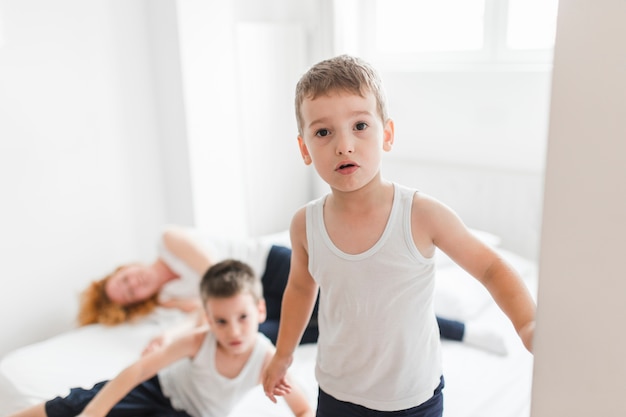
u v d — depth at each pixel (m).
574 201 0.43
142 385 1.49
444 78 2.34
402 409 0.88
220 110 2.50
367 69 0.81
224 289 1.40
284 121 2.74
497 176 2.21
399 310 0.83
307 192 2.93
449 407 1.41
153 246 2.58
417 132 2.47
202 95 2.42
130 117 2.40
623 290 0.42
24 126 2.08
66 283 2.29
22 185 2.11
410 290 0.83
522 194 2.15
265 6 2.62
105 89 2.30
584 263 0.44
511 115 2.20
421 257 0.82
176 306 2.01
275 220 2.81
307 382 1.55
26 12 2.04
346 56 0.83
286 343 0.98
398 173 2.50
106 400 1.33
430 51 2.47
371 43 2.62
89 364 1.71
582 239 0.44
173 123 2.44
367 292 0.82
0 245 2.07
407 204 0.82
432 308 0.89
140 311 2.00
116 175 2.39
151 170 2.51
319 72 0.80
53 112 2.16
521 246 2.20
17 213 2.11
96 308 2.02
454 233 0.79
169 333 1.78
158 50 2.40
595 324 0.44
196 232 2.15
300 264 0.94
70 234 2.27
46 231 2.20
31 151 2.12
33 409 1.42
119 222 2.43
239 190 2.64
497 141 2.25
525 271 1.98
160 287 2.04
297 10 2.72
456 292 1.85
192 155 2.43
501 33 2.25
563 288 0.45
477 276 0.77
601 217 0.42
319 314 0.93
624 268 0.42
